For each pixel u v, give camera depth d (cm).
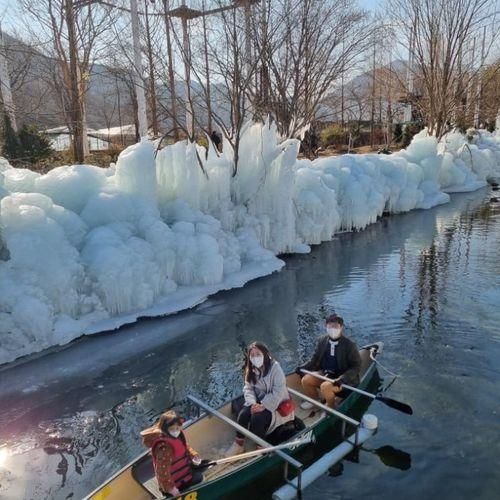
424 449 571
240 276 1195
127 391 741
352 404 634
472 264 1255
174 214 1207
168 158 1257
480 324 895
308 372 663
